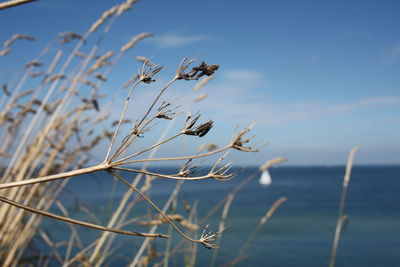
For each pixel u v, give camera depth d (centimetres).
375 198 6109
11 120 356
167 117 72
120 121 72
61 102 352
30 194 289
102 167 68
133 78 291
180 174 72
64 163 327
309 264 2061
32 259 327
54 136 334
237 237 2694
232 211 4281
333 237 2855
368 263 2100
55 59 375
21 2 61
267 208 4675
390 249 2427
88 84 351
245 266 1842
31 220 298
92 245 289
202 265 1669
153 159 72
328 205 5156
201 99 269
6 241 277
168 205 298
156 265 317
